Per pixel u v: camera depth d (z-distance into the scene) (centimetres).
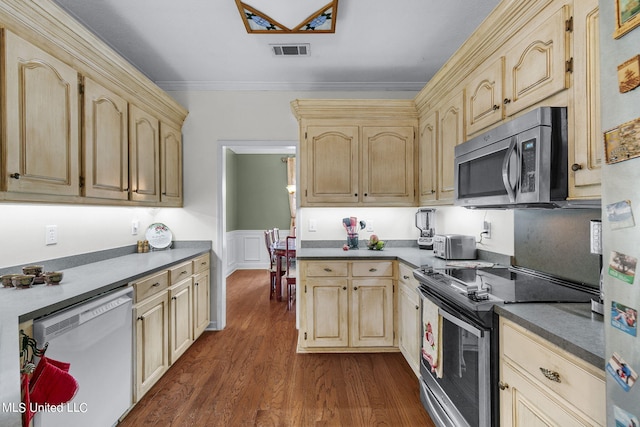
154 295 224
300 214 337
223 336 323
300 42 257
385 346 279
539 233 191
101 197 209
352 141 308
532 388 114
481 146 180
